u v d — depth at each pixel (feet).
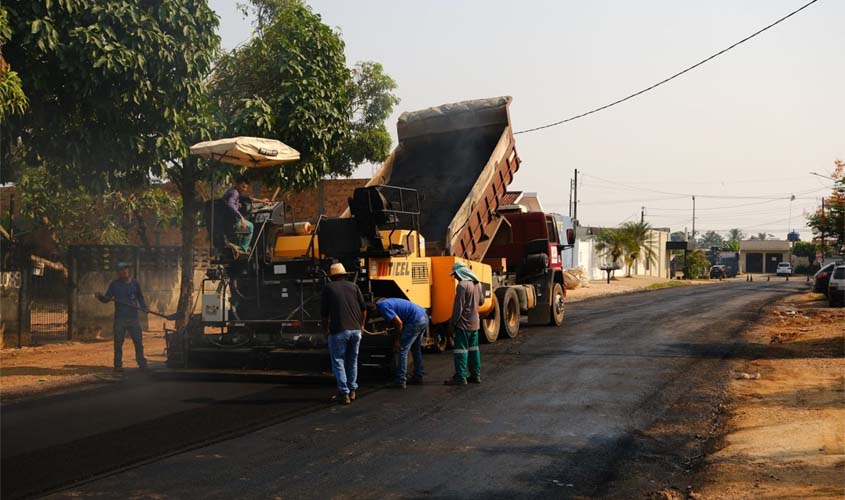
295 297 39.11
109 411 29.89
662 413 29.63
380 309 34.58
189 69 43.50
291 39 53.67
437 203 49.29
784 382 36.35
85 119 43.86
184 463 22.59
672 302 99.50
